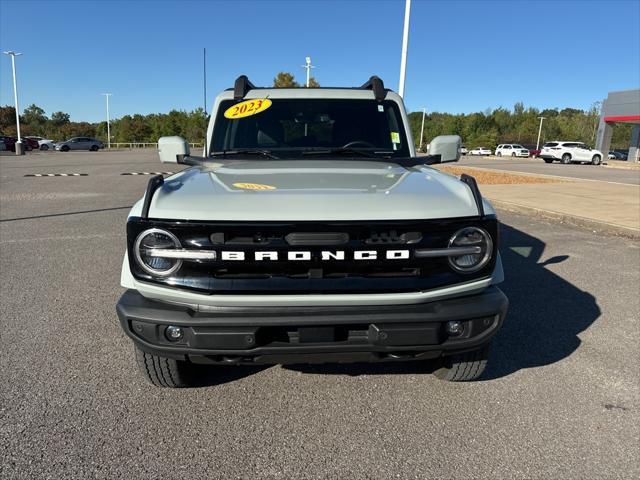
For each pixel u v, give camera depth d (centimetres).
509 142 8681
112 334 401
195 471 243
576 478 239
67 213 991
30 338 392
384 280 245
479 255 255
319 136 397
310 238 236
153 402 303
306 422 284
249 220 237
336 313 243
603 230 847
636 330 416
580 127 8750
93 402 302
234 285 240
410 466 248
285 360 253
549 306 472
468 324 257
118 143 7806
